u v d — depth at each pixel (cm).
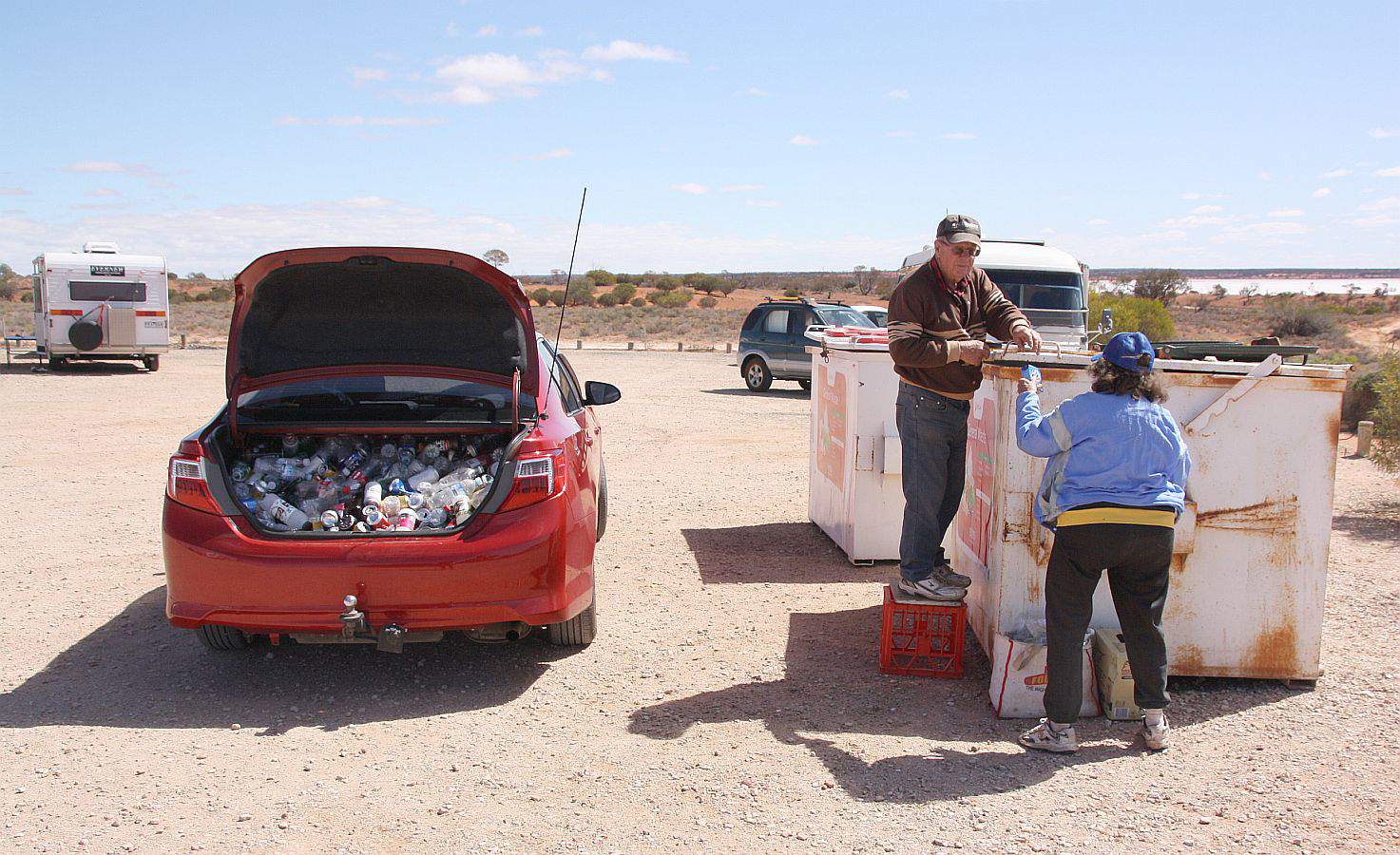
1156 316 3219
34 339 2333
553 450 475
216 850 328
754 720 439
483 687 482
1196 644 471
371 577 441
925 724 436
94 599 612
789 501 926
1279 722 438
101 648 530
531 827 345
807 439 1323
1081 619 402
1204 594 468
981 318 488
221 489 457
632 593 636
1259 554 466
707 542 769
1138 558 393
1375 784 378
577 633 527
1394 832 341
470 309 519
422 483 500
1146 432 393
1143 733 412
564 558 471
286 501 494
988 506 503
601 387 681
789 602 617
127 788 372
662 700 463
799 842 334
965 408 478
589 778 383
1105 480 391
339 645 538
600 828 344
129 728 430
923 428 476
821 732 426
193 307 6050
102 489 942
